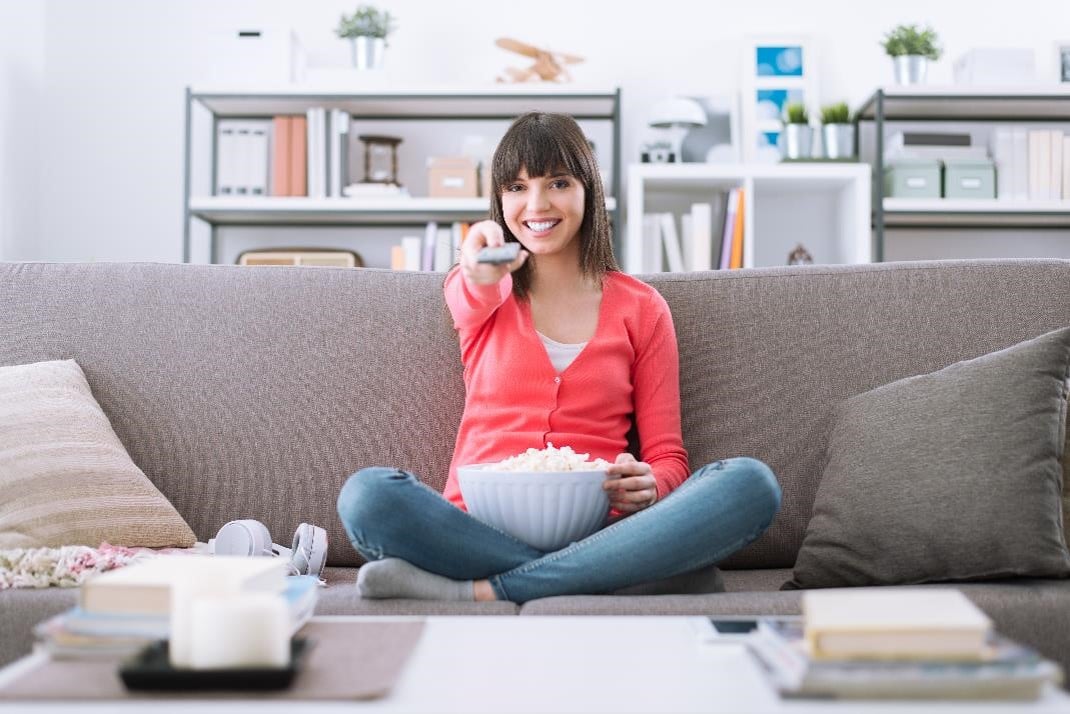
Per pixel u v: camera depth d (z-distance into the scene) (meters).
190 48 3.98
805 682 0.66
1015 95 3.66
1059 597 1.16
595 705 0.65
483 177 3.77
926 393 1.44
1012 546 1.26
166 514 1.52
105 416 1.62
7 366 1.62
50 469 1.46
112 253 3.96
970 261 1.71
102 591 0.79
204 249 3.97
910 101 3.73
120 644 0.78
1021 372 1.36
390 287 1.75
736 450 1.65
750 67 3.93
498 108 3.84
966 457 1.33
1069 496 1.33
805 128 3.70
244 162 3.72
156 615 0.78
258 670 0.69
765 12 4.00
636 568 1.23
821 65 4.01
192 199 3.61
